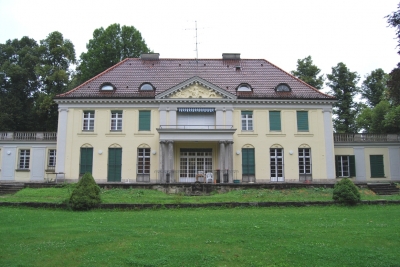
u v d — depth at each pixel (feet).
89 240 38.93
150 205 64.80
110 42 167.32
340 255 33.86
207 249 35.73
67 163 116.67
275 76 128.67
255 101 119.34
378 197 78.02
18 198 75.41
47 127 167.94
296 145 119.34
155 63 135.23
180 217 54.75
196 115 120.06
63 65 175.32
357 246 37.06
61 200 71.72
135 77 127.24
